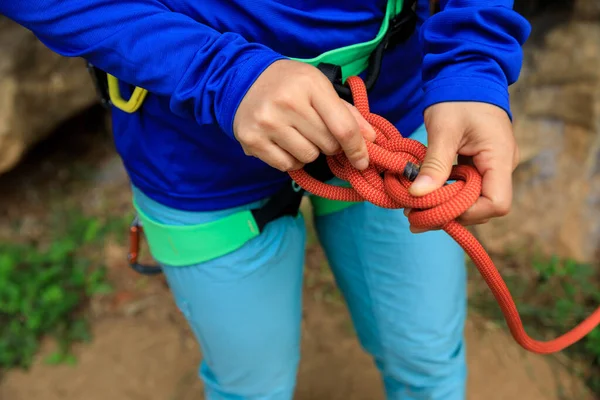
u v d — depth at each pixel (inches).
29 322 73.7
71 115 86.7
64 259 80.9
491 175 26.5
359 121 27.8
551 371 67.5
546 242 76.8
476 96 27.3
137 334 75.1
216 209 35.4
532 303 72.9
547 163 76.1
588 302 72.3
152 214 37.5
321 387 67.5
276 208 36.4
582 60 70.1
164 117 33.0
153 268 46.1
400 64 35.4
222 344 39.5
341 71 32.4
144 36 26.8
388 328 42.2
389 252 39.4
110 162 96.8
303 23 30.8
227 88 26.1
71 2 26.7
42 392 69.2
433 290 39.9
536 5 73.3
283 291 39.7
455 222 26.6
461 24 29.4
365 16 32.6
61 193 92.9
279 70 25.3
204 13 29.9
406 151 29.4
